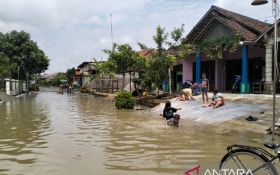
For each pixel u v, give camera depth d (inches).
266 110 554.3
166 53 979.3
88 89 2153.1
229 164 222.1
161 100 918.4
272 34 798.5
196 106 698.2
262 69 948.6
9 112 794.2
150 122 582.6
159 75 978.7
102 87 1931.6
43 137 436.5
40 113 768.3
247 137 425.4
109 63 1289.4
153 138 423.2
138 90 1219.2
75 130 496.4
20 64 2294.5
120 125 547.8
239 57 1013.8
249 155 214.5
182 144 383.6
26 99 1390.3
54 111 818.2
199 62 1002.7
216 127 511.5
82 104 1069.8
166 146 372.8
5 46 2290.8
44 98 1473.9
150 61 986.7
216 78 1056.8
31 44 2368.4
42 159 315.0
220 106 643.5
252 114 542.0
